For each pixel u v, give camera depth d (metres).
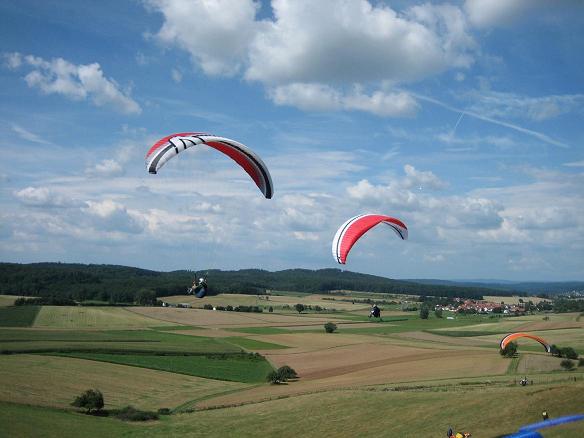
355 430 37.22
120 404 51.81
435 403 40.12
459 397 40.75
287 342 107.12
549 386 39.75
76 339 93.81
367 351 90.94
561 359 68.94
